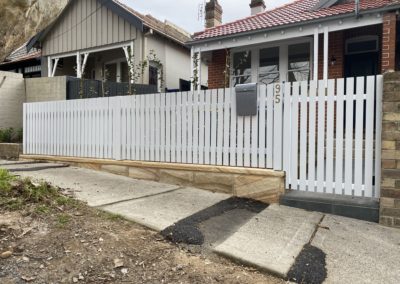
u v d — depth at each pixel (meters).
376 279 3.02
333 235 3.92
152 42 13.16
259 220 4.29
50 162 7.77
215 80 11.83
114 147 6.77
